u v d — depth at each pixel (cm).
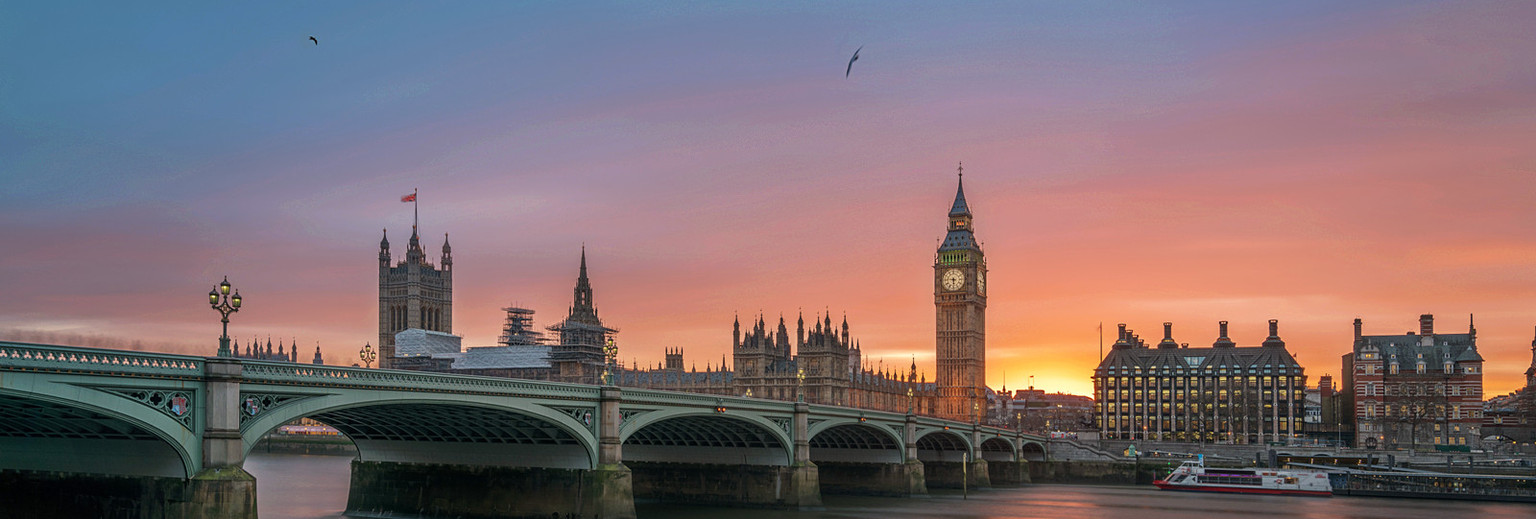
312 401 7812
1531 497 16000
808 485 13512
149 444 7438
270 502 13562
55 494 8000
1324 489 17012
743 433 13512
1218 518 13700
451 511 10981
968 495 16850
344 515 11644
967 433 18675
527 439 10638
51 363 6303
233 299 7481
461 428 10425
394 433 11075
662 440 14200
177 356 7062
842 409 14500
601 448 10344
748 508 13625
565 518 10288
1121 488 18975
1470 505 15588
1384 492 16962
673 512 13188
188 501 7062
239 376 7288
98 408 6575
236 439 7250
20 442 8219
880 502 15238
